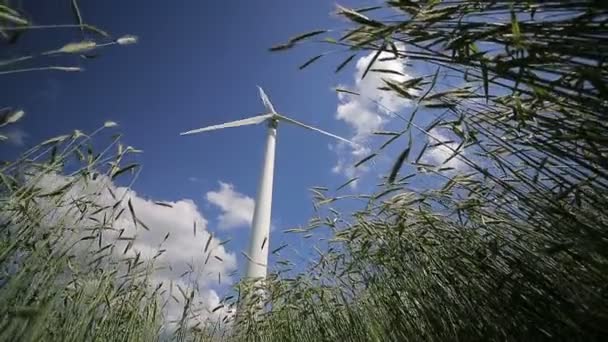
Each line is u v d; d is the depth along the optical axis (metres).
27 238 3.17
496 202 3.10
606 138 1.88
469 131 2.66
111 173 4.07
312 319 6.02
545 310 2.41
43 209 3.34
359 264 4.57
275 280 7.05
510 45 1.79
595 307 2.11
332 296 5.48
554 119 2.07
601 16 1.55
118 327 4.37
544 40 1.71
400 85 2.68
